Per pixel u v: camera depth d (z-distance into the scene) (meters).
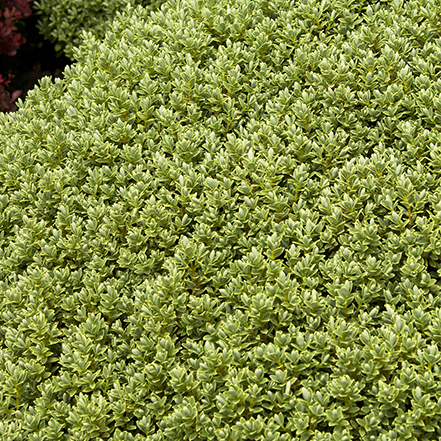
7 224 1.42
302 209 1.35
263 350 1.29
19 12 2.08
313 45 1.46
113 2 2.05
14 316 1.35
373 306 1.31
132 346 1.32
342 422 1.25
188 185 1.38
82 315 1.33
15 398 1.32
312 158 1.39
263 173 1.38
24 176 1.44
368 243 1.32
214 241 1.35
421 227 1.31
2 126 1.52
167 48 1.49
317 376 1.28
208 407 1.28
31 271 1.37
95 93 1.48
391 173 1.35
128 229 1.37
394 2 1.46
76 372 1.32
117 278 1.37
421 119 1.38
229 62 1.45
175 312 1.32
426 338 1.28
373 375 1.26
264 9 1.51
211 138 1.40
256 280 1.32
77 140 1.45
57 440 1.29
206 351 1.29
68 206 1.41
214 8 1.52
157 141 1.44
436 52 1.41
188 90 1.45
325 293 1.33
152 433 1.29
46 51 2.46
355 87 1.42
